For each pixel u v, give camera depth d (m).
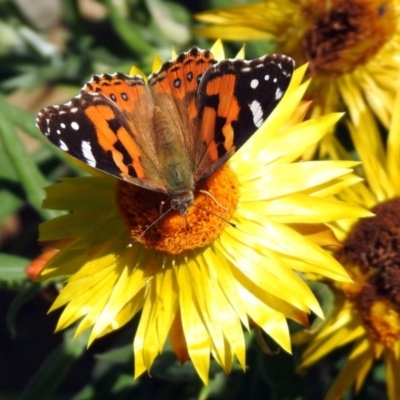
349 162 0.27
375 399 0.36
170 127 0.27
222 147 0.26
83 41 0.38
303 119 0.30
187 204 0.26
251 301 0.27
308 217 0.27
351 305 0.29
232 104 0.26
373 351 0.29
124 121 0.27
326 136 0.30
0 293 0.45
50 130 0.26
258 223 0.27
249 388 0.33
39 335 0.44
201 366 0.27
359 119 0.31
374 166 0.30
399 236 0.29
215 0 0.35
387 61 0.31
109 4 0.36
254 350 0.33
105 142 0.26
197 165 0.27
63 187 0.28
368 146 0.30
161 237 0.27
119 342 0.33
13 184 0.34
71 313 0.27
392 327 0.28
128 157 0.26
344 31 0.31
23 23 0.39
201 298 0.27
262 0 0.34
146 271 0.28
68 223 0.28
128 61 0.38
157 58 0.29
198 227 0.27
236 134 0.26
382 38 0.31
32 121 0.33
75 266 0.28
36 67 0.39
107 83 0.27
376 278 0.29
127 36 0.36
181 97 0.27
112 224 0.28
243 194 0.27
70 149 0.26
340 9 0.31
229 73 0.26
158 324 0.27
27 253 0.42
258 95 0.26
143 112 0.27
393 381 0.29
